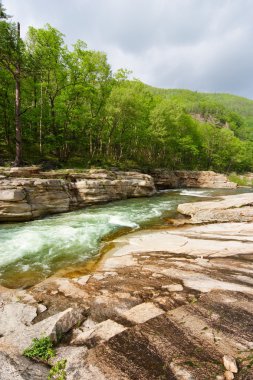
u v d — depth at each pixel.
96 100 33.50
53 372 3.67
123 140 43.94
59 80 29.02
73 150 36.56
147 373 3.54
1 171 17.83
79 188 21.00
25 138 31.73
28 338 4.47
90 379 3.47
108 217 17.45
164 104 46.81
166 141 48.59
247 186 57.72
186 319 4.85
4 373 3.65
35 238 12.15
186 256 9.54
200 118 161.88
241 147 81.56
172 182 46.34
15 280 8.03
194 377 3.41
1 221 15.06
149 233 13.53
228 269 7.83
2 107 28.06
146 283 6.93
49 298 6.27
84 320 5.23
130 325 4.80
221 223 15.40
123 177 27.77
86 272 8.67
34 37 26.59
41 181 17.52
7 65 24.00
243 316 4.94
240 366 3.56
